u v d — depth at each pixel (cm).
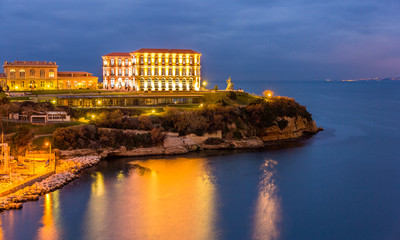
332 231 7206
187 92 18625
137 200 8538
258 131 15275
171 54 19988
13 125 12319
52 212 7775
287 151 13262
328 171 10738
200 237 6969
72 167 10362
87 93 17875
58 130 11669
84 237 6888
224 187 9425
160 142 12900
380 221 7575
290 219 7688
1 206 7688
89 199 8506
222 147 13588
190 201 8544
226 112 14550
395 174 10431
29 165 10150
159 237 6938
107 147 12131
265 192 9106
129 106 16050
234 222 7544
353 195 8900
